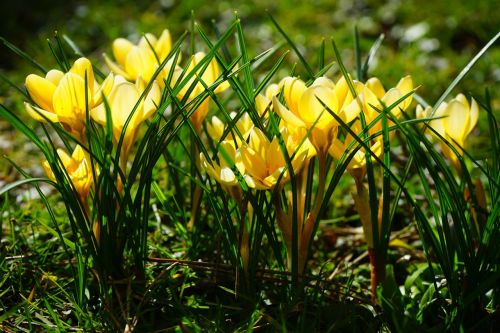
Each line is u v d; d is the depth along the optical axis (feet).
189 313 1.64
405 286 1.68
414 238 1.95
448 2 3.75
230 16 3.86
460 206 1.57
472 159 1.57
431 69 3.12
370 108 1.57
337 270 1.79
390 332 1.59
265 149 1.50
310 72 1.70
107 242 1.59
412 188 2.07
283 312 1.59
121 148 1.61
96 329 1.60
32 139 1.53
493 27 3.43
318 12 3.87
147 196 1.61
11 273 1.69
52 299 1.66
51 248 1.81
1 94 2.77
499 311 1.61
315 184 2.10
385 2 3.94
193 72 1.57
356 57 1.80
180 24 3.76
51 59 3.33
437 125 1.63
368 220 1.61
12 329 1.61
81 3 4.19
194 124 1.73
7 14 3.99
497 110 2.53
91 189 1.65
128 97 1.52
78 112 1.55
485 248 1.58
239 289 1.63
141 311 1.63
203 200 1.94
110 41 3.59
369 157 1.56
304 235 1.59
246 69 1.65
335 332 1.60
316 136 1.51
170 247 1.85
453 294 1.58
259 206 1.57
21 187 2.14
